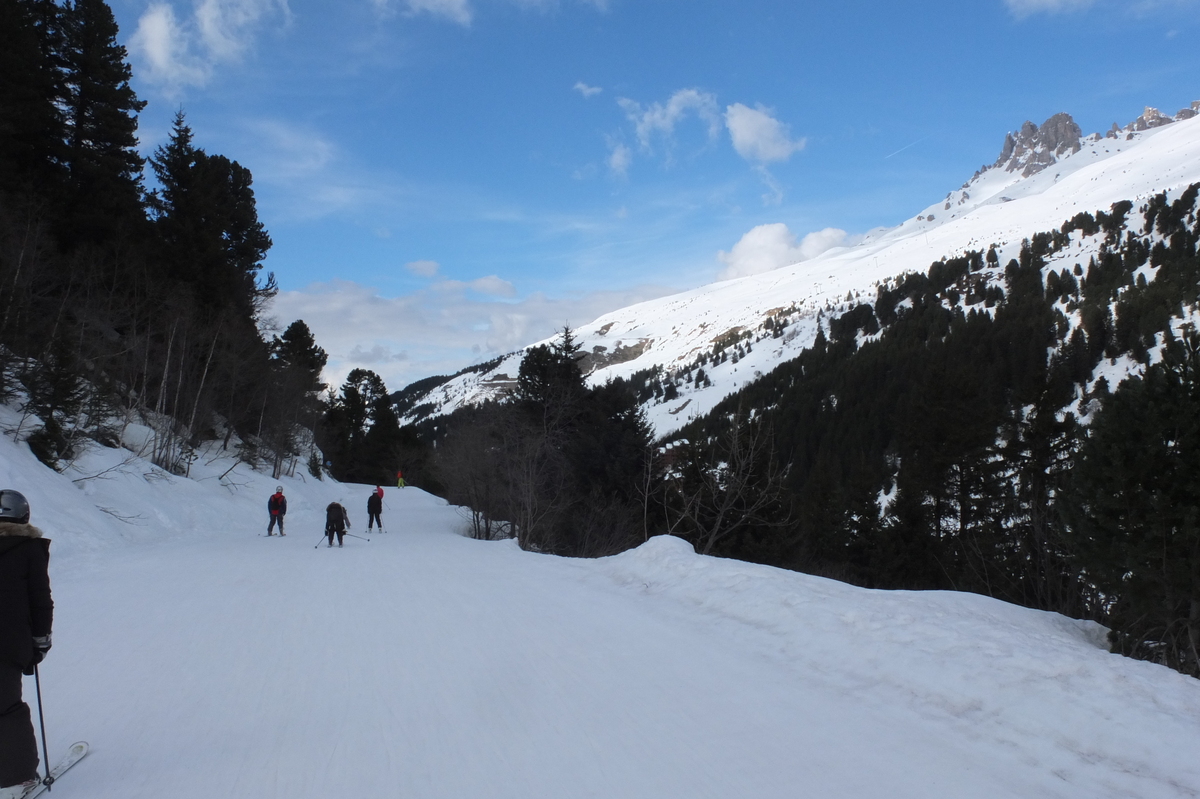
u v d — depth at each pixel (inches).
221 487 1230.3
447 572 487.2
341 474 3070.9
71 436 863.1
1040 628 301.6
